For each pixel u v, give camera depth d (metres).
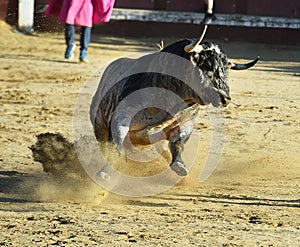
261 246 6.05
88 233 6.40
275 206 7.75
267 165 10.13
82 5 21.48
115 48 25.86
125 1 30.48
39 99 15.54
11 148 10.99
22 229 6.54
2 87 17.05
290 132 12.63
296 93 17.08
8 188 8.59
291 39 29.38
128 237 6.29
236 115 14.05
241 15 29.50
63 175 9.02
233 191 8.55
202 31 7.82
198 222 6.91
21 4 28.84
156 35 29.78
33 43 26.50
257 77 19.58
